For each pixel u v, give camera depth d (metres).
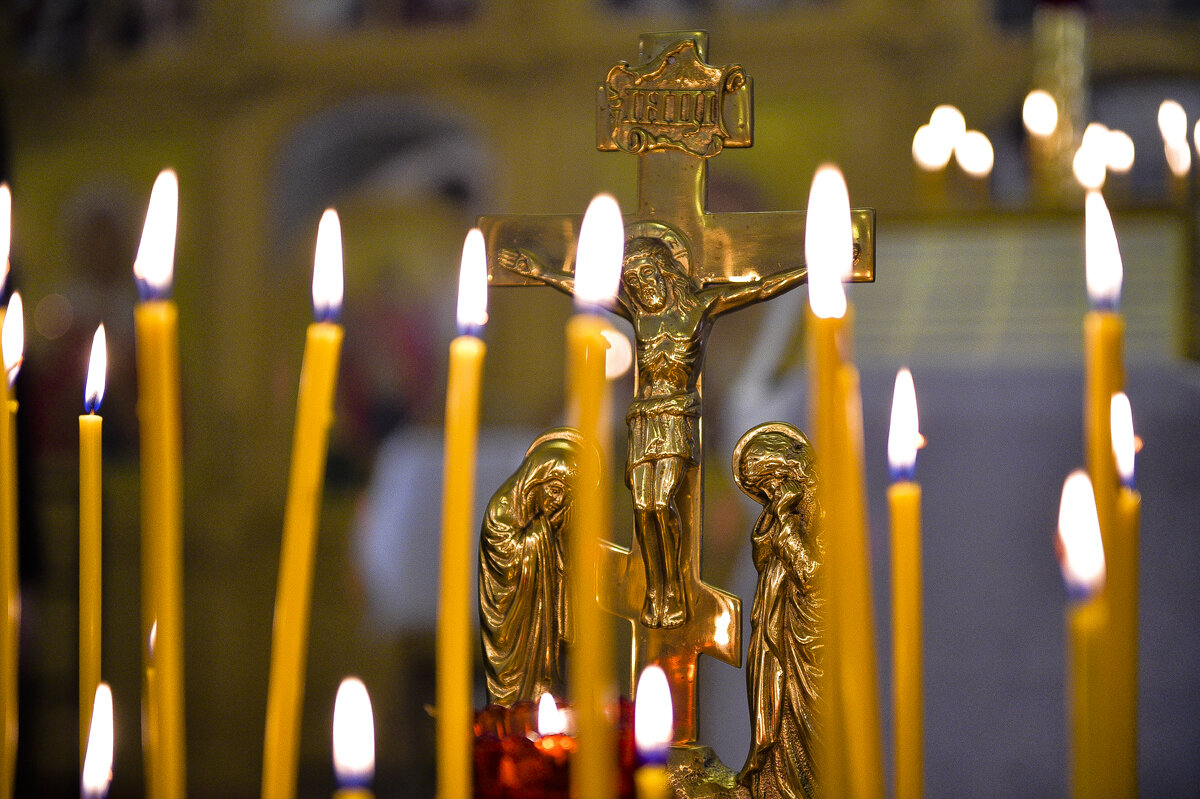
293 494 0.61
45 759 5.29
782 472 0.94
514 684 0.99
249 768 6.19
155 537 0.62
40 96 6.82
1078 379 1.39
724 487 4.99
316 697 6.18
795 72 6.20
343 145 6.96
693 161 1.08
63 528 6.40
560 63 6.46
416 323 6.74
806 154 6.18
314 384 0.62
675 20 6.34
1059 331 1.64
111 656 6.45
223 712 6.52
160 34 6.78
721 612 1.01
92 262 6.82
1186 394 1.33
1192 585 1.28
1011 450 1.37
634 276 1.02
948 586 1.34
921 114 6.07
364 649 6.18
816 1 6.19
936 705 1.31
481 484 3.73
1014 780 1.28
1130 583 0.57
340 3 6.69
